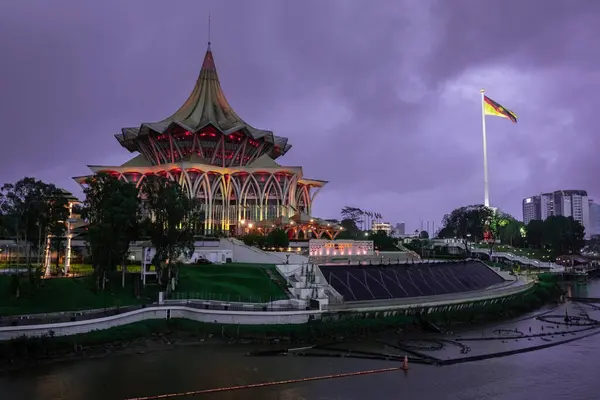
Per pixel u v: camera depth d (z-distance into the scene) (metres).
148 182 88.19
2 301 69.88
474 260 142.00
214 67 192.88
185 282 86.56
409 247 182.62
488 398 50.72
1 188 84.25
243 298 80.38
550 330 85.75
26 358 58.53
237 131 170.62
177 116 178.25
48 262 93.12
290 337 71.75
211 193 161.25
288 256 105.94
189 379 54.31
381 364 62.16
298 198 187.88
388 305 85.69
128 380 53.38
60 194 90.25
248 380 54.62
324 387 52.97
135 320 71.06
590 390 53.41
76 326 63.81
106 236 77.56
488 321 94.25
